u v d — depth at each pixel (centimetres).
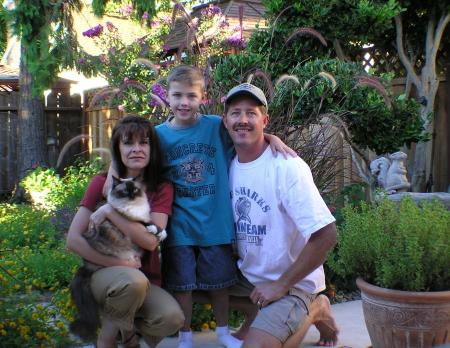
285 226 266
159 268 284
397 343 264
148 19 900
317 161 443
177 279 284
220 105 420
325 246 251
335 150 435
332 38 620
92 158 1016
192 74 296
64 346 307
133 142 273
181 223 286
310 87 506
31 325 313
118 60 870
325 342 310
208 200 285
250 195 274
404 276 264
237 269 296
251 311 310
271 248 267
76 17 1485
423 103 613
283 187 260
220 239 281
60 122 1144
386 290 262
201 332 341
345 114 508
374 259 283
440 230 270
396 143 557
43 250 489
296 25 608
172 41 1026
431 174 610
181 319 265
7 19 863
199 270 285
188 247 286
